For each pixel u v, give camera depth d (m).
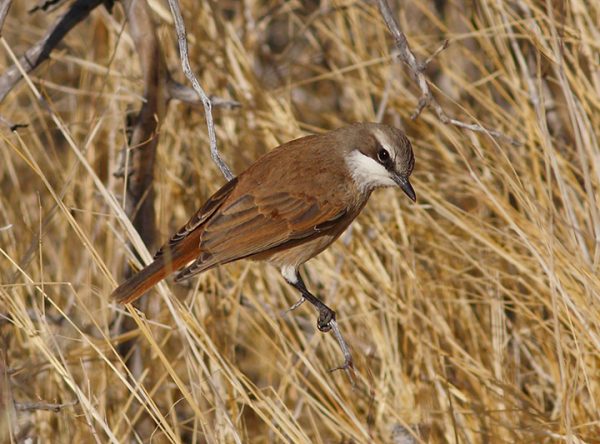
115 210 8.86
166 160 12.29
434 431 10.02
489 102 12.04
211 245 9.27
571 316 9.47
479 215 11.55
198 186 12.39
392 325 10.99
